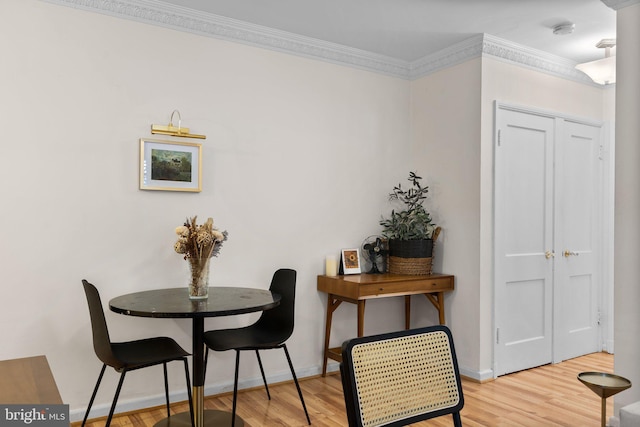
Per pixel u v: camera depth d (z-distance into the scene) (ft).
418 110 14.02
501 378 12.54
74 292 9.70
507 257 12.80
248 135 11.64
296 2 10.37
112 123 10.07
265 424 9.75
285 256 12.16
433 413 5.11
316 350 12.69
